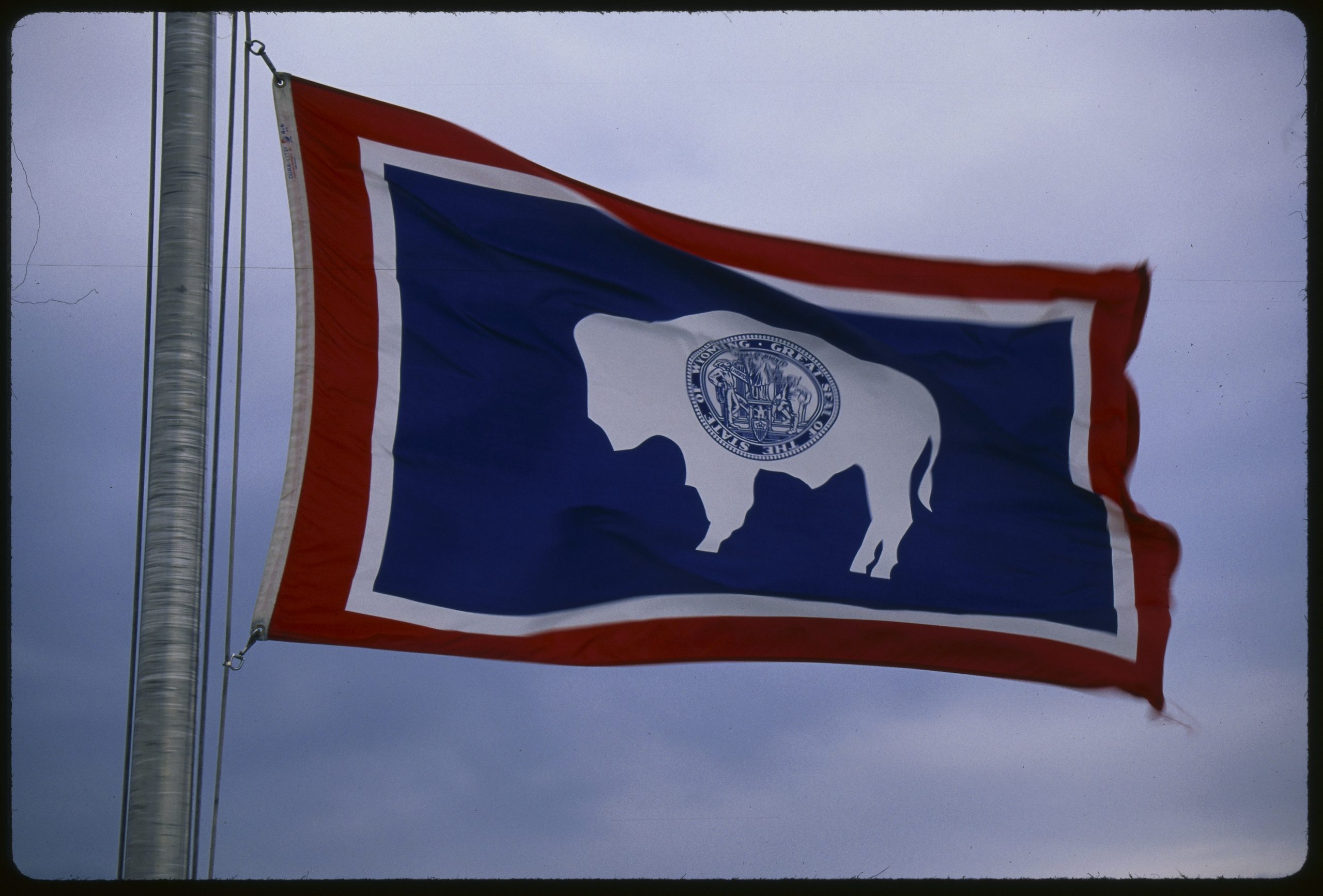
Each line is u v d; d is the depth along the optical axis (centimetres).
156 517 636
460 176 780
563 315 780
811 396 801
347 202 763
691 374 788
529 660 732
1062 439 816
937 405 811
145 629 625
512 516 745
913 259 822
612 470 766
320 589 716
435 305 761
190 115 686
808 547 780
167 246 670
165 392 651
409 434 743
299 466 730
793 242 817
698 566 767
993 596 795
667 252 800
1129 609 806
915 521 796
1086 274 827
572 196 794
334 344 746
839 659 775
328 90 767
